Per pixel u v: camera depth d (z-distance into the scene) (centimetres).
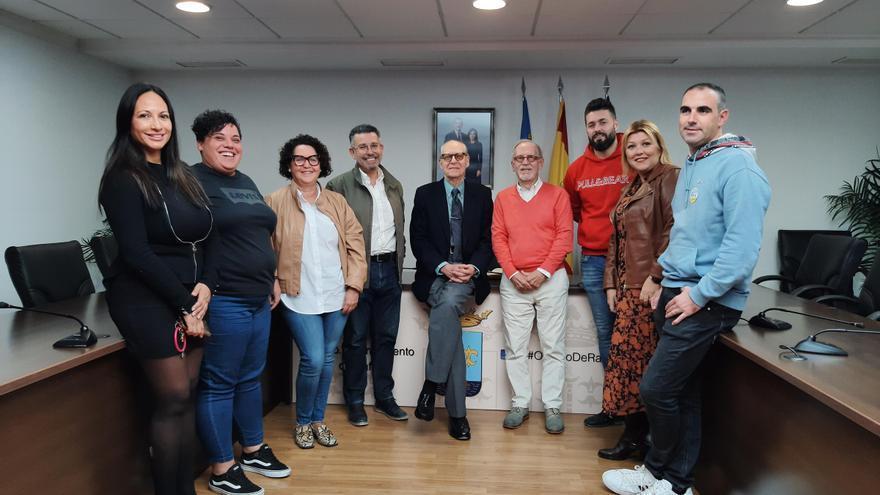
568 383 329
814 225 525
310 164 264
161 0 372
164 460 194
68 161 472
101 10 394
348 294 283
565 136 509
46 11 398
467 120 536
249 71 547
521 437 298
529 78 530
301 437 282
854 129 517
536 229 303
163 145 185
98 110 507
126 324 184
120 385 206
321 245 270
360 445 287
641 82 525
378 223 306
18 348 184
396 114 542
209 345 224
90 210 500
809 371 165
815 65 505
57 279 287
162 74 551
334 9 387
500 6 378
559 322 309
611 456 274
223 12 396
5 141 410
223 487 233
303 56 484
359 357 310
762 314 225
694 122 203
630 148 264
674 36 443
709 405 234
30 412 167
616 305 276
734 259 185
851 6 370
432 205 307
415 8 384
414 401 337
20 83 421
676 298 202
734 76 519
